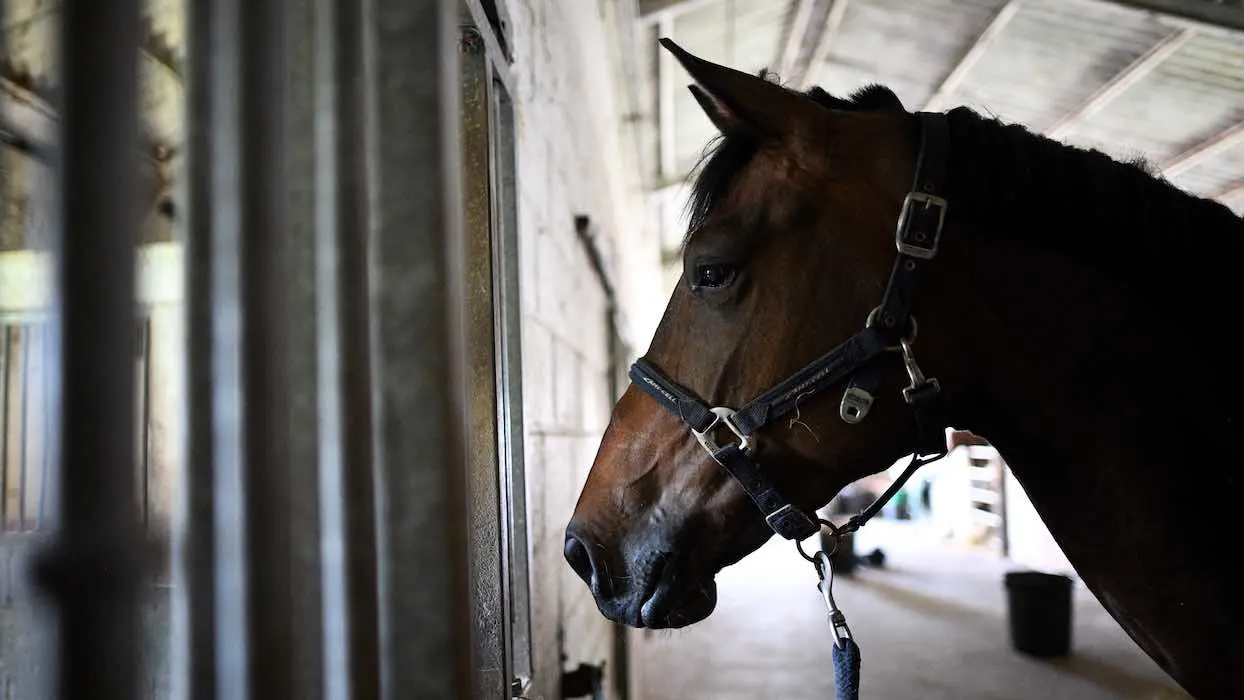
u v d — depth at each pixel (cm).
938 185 79
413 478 38
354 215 38
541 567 137
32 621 29
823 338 79
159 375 54
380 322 38
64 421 23
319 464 37
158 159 58
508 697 82
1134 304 80
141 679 24
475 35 91
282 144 33
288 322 36
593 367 281
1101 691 316
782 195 80
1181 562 77
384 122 38
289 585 33
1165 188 82
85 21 24
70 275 23
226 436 31
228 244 31
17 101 40
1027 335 80
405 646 37
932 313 79
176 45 61
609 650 253
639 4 446
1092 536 82
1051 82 590
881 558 624
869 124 84
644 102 574
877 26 595
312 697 37
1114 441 79
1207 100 559
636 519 85
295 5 39
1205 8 447
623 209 560
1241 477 78
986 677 335
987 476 716
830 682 332
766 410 79
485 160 90
